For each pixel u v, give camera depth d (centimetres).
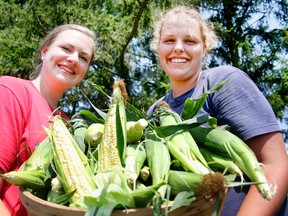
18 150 60
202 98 52
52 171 47
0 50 333
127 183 42
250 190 53
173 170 46
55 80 71
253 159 44
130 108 56
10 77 64
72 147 47
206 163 47
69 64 72
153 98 349
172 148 46
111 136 48
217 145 47
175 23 67
